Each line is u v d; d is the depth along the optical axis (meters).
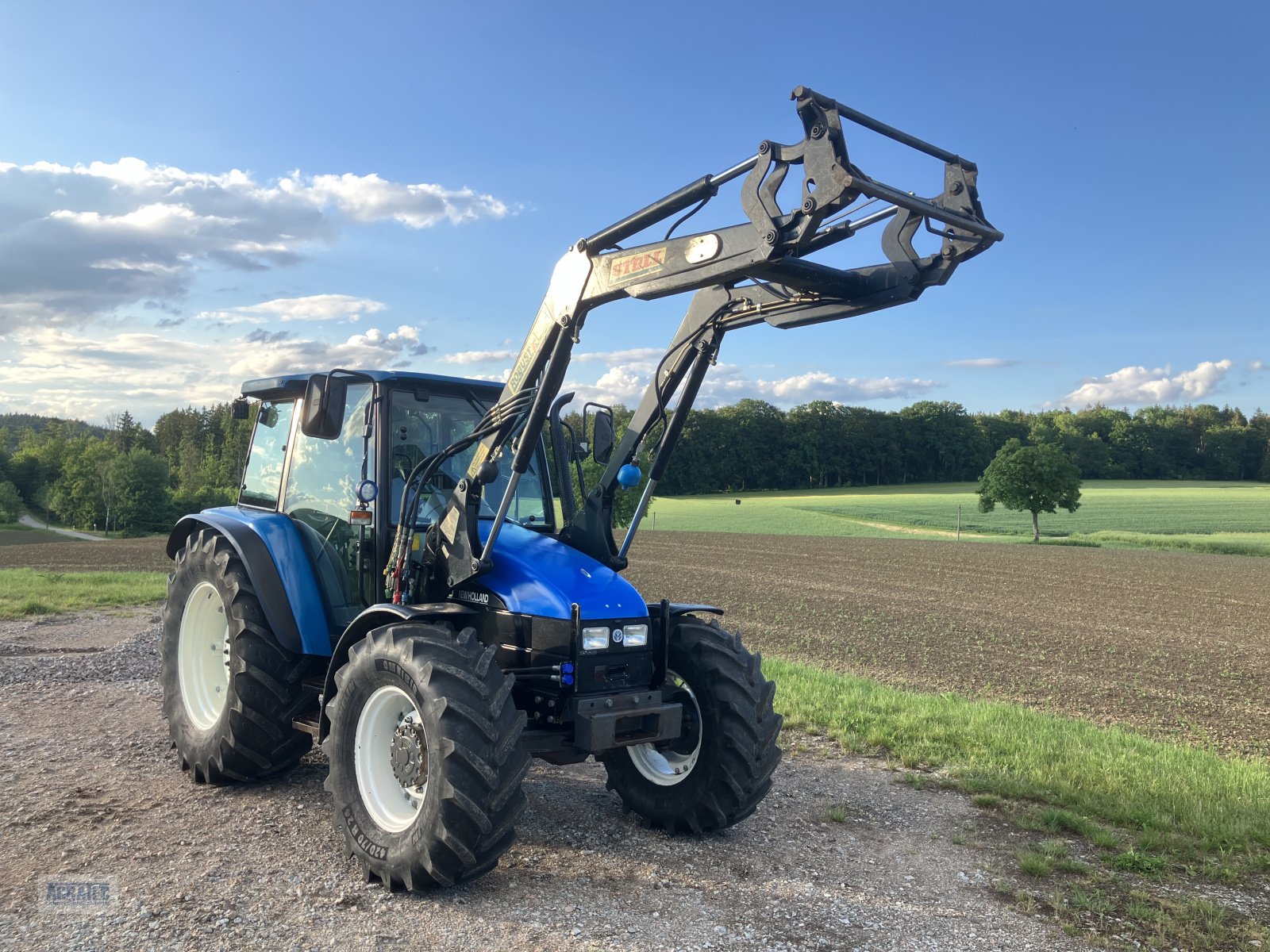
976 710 7.76
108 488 85.88
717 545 37.94
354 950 3.15
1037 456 45.62
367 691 4.01
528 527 5.22
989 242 3.58
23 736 5.97
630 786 4.78
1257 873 4.31
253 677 4.85
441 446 5.03
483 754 3.61
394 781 4.01
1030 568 28.47
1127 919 3.75
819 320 4.21
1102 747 6.62
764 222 3.42
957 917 3.72
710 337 4.64
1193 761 6.29
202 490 92.38
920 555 33.44
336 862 3.98
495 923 3.43
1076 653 12.70
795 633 13.96
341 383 4.52
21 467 113.75
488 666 3.80
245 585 5.02
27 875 3.70
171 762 5.49
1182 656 12.69
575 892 3.78
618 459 4.88
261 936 3.23
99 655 8.91
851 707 7.68
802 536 45.28
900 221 3.88
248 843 4.16
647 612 4.56
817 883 4.02
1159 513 59.84
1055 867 4.29
